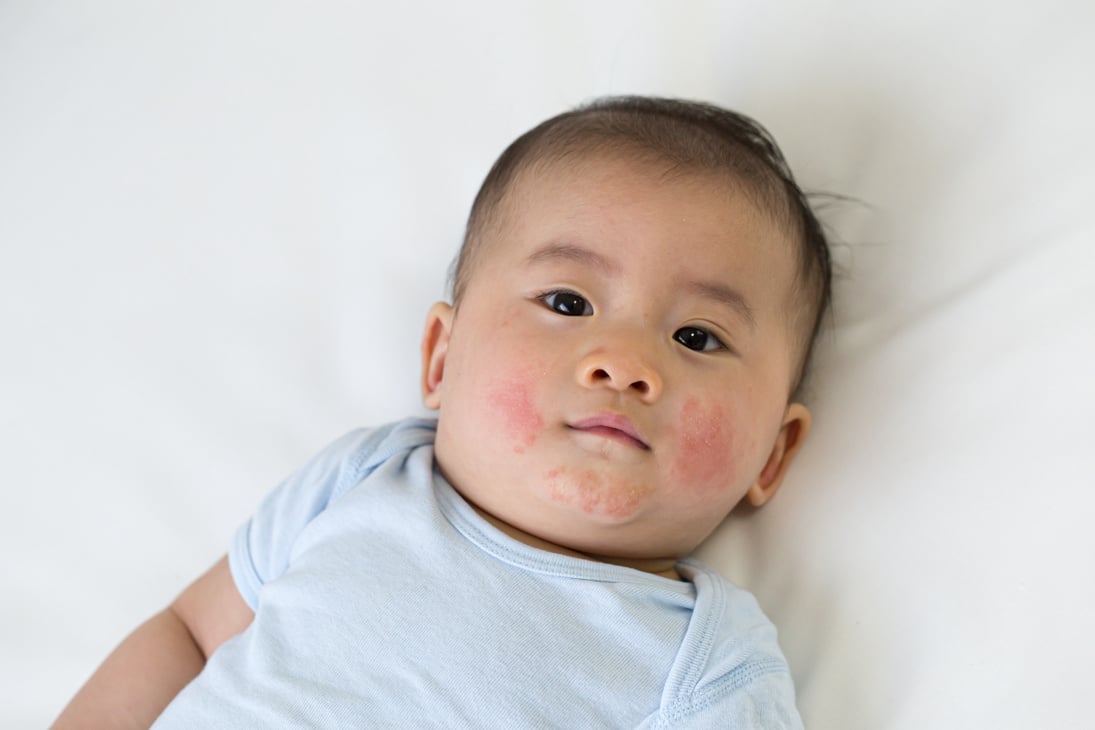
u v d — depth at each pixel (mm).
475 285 1070
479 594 959
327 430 1234
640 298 990
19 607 1189
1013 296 1080
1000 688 934
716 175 1045
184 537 1204
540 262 1019
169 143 1324
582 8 1299
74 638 1181
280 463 1223
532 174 1077
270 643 976
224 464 1221
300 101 1323
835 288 1176
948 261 1132
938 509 1031
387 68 1320
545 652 932
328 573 999
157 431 1230
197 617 1123
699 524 1025
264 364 1247
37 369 1252
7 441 1231
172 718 963
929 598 999
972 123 1154
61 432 1232
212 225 1290
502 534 991
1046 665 926
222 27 1358
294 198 1293
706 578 1022
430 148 1294
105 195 1311
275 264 1273
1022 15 1158
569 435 960
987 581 981
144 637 1107
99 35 1376
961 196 1143
